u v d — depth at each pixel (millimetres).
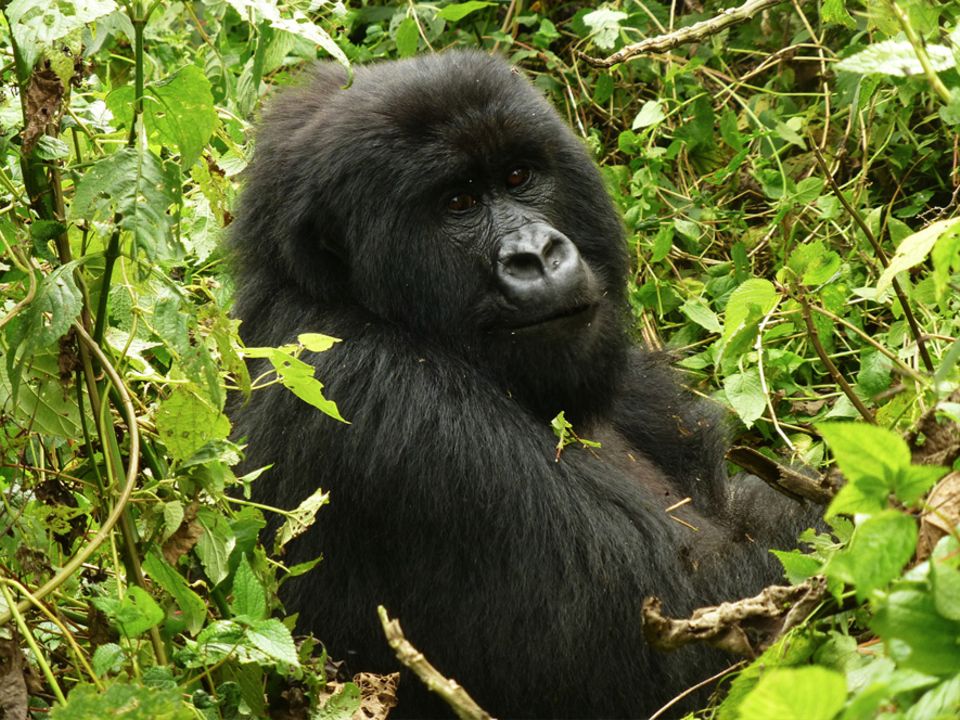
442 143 4582
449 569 4391
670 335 6605
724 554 4492
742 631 3170
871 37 5902
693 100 6680
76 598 3883
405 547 4430
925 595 2271
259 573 3895
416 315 4676
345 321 4672
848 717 2039
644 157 6551
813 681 1925
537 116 4758
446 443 4398
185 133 3693
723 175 6484
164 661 3520
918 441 3100
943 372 2855
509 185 4711
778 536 4531
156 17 6195
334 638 4539
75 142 3811
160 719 2967
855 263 6121
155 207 3480
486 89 4676
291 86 5266
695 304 5953
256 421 4625
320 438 4469
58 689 3309
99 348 3643
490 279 4621
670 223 6344
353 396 4484
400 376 4500
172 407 3738
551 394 4711
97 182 3455
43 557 3781
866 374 4609
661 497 4980
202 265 5594
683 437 5465
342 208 4645
